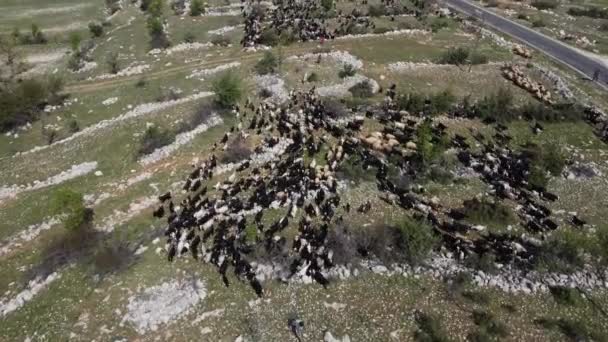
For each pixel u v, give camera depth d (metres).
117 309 33.16
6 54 70.25
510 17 89.12
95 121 55.44
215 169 46.12
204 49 70.81
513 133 53.97
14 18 87.38
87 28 83.81
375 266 36.38
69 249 37.84
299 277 35.31
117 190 44.78
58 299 34.09
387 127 52.28
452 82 62.94
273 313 33.22
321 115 52.94
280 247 37.16
